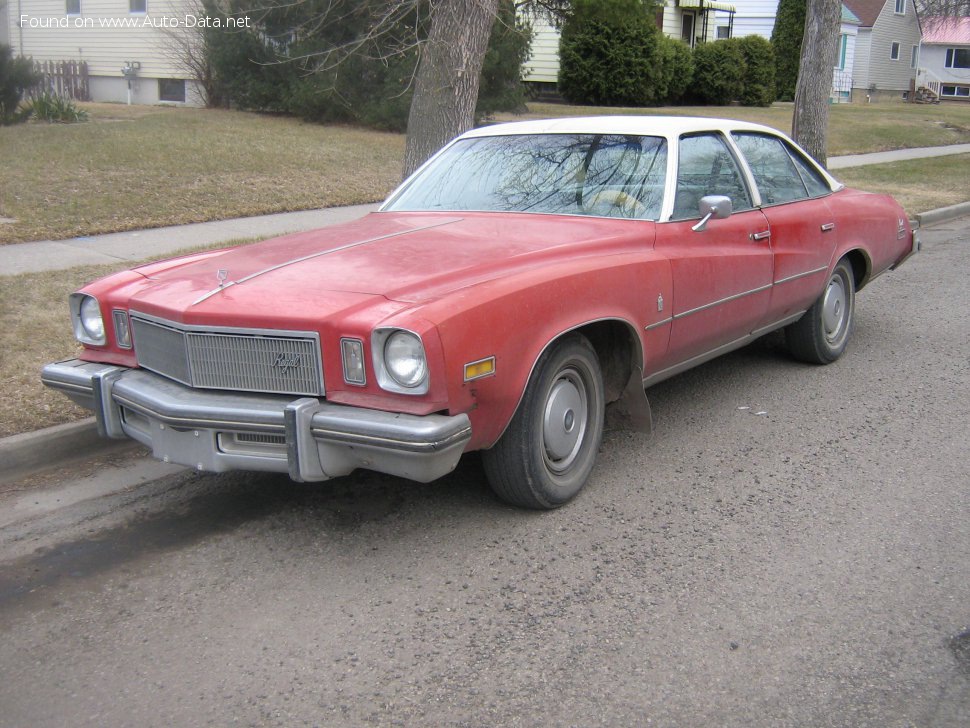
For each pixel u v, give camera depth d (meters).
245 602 3.53
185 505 4.40
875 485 4.50
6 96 16.86
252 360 3.63
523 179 4.99
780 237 5.48
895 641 3.19
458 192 5.07
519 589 3.57
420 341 3.33
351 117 18.44
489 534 4.02
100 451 5.01
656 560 3.78
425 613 3.41
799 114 13.33
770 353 6.84
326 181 13.13
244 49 18.44
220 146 14.66
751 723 2.78
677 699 2.90
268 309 3.59
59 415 5.04
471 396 3.54
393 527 4.11
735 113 26.23
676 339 4.70
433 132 8.63
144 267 4.48
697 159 5.02
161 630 3.35
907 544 3.89
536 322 3.77
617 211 4.70
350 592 3.57
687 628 3.29
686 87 28.47
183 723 2.84
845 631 3.26
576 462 4.30
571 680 3.00
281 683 3.02
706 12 32.62
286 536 4.05
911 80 43.50
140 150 13.81
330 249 4.28
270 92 18.53
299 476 3.51
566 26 19.72
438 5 8.52
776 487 4.49
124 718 2.87
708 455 4.90
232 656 3.18
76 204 10.76
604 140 5.04
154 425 3.83
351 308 3.54
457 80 8.52
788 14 34.38
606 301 4.13
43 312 6.65
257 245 4.60
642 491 4.45
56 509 4.37
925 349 6.93
